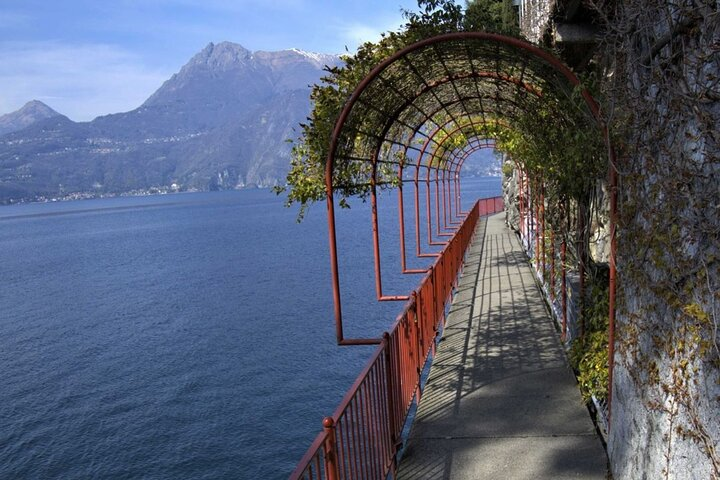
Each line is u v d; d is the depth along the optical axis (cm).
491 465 380
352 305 2998
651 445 283
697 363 225
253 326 2984
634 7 267
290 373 2242
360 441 309
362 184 726
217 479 1579
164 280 4750
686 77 226
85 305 3981
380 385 380
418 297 571
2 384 2455
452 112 864
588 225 494
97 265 6147
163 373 2427
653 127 265
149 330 3144
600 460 377
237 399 2056
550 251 718
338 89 528
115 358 2700
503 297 891
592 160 443
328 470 254
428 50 457
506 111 761
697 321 226
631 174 301
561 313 649
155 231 10606
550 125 580
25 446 1877
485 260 1300
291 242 6700
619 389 343
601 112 343
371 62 496
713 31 204
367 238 6031
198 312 3447
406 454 406
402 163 922
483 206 2786
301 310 3173
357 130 598
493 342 657
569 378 522
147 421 1973
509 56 441
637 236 300
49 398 2269
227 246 6906
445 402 493
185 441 1802
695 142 222
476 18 405
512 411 461
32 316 3756
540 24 529
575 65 534
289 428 1806
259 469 1602
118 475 1662
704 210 216
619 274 342
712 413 213
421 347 575
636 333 305
